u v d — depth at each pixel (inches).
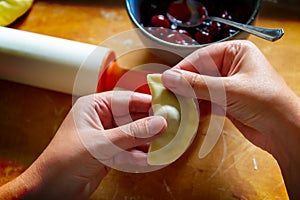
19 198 19.6
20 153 22.0
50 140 22.3
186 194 20.7
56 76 22.7
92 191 20.8
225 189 20.8
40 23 25.2
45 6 25.6
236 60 20.8
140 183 21.0
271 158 21.4
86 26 25.0
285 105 19.7
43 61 22.6
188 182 20.9
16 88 23.6
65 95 23.4
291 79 23.3
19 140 22.4
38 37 23.1
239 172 21.1
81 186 20.2
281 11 25.0
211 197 20.6
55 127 22.6
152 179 21.0
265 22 24.8
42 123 22.7
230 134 22.0
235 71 20.8
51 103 23.2
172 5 23.7
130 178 21.1
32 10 25.5
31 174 19.8
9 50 22.8
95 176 20.5
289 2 25.1
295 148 19.9
